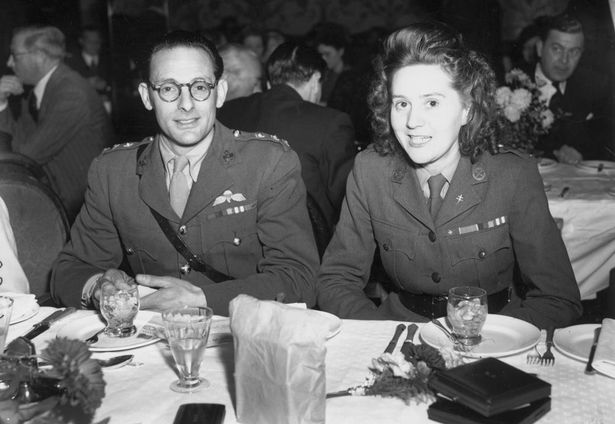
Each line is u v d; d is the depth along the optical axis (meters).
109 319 1.69
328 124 3.46
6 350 1.48
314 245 2.29
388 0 9.32
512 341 1.63
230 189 2.26
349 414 1.32
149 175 2.23
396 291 2.29
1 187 2.62
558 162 4.05
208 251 2.26
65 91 5.36
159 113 2.14
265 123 3.49
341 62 7.23
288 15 9.50
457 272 2.12
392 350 1.58
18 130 5.52
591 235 3.19
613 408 1.33
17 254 2.61
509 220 2.11
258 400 1.28
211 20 9.50
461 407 1.30
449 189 2.10
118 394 1.42
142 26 7.72
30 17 6.65
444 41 1.94
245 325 1.28
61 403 1.17
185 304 1.99
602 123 4.56
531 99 3.86
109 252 2.35
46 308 1.92
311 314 1.25
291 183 2.29
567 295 2.04
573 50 4.62
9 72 6.40
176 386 1.44
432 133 1.96
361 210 2.23
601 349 1.48
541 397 1.31
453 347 1.57
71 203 5.45
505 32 7.84
